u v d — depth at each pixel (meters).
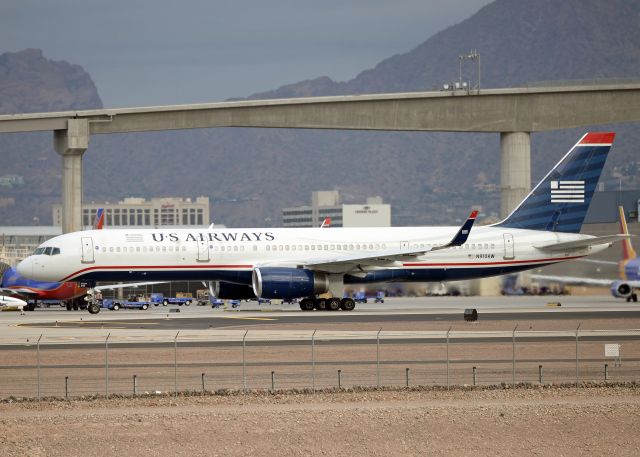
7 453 148.62
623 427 161.38
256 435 156.75
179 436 156.00
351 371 197.00
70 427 159.38
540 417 165.62
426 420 163.88
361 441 155.00
